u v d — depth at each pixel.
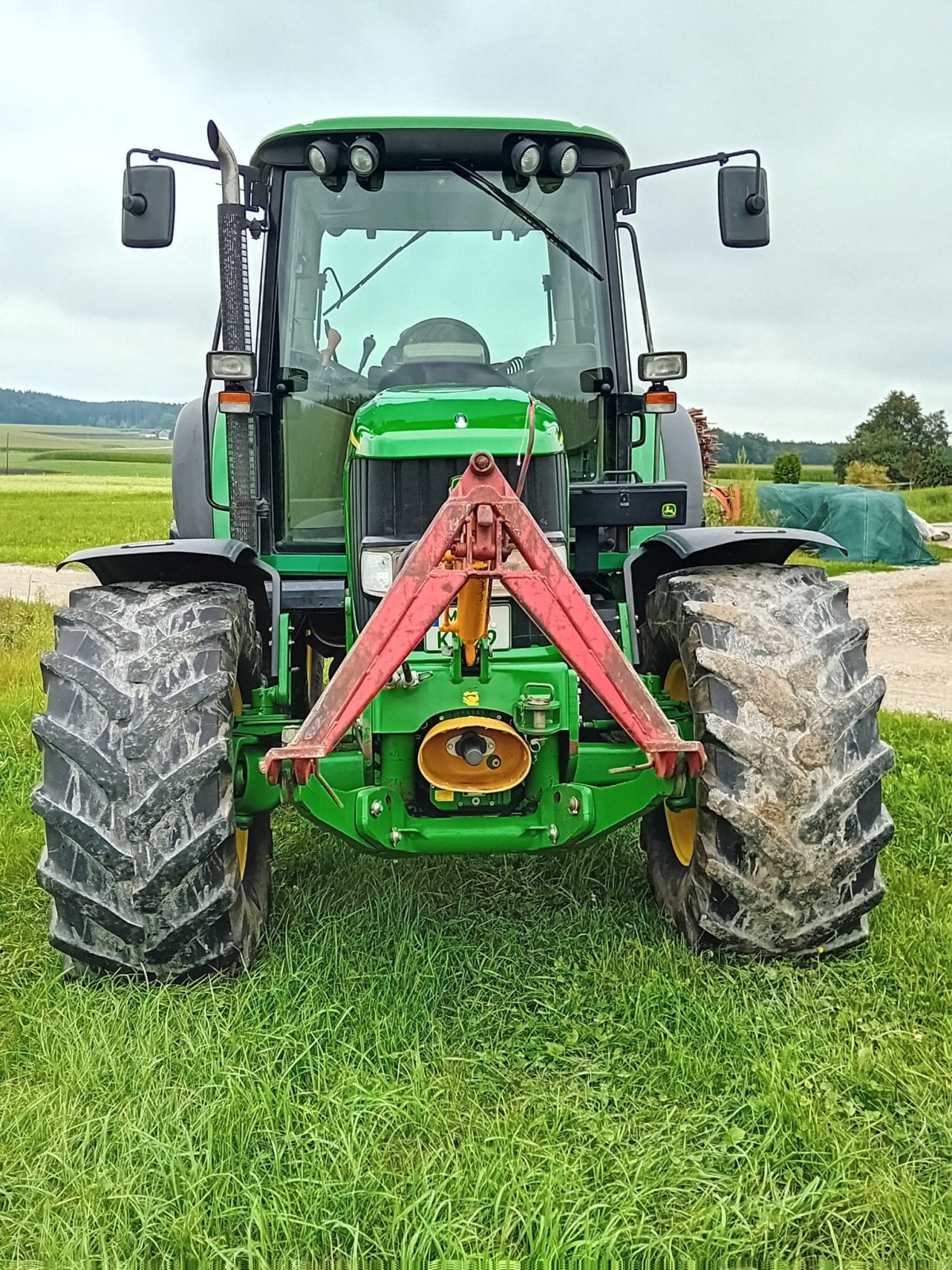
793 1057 2.91
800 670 3.37
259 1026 3.08
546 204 4.44
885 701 8.45
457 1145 2.64
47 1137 2.64
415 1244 2.27
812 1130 2.62
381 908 3.90
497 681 3.31
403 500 3.59
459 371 4.29
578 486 4.04
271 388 4.38
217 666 3.33
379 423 3.66
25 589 15.62
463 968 3.51
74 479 82.62
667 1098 2.82
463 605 2.99
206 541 3.74
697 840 3.44
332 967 3.46
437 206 4.39
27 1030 3.12
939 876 4.27
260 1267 2.24
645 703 2.87
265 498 4.41
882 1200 2.41
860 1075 2.87
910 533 19.56
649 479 5.01
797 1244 2.33
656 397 4.39
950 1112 2.72
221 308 3.97
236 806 3.63
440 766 3.30
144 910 3.20
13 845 4.60
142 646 3.34
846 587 3.72
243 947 3.39
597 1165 2.53
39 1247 2.30
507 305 4.46
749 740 3.28
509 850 3.39
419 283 4.41
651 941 3.64
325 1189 2.42
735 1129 2.65
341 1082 2.84
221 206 3.90
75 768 3.23
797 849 3.29
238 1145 2.61
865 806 3.38
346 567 4.18
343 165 4.23
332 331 4.39
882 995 3.27
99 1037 3.00
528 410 3.45
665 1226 2.38
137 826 3.16
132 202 4.11
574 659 2.82
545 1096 2.83
